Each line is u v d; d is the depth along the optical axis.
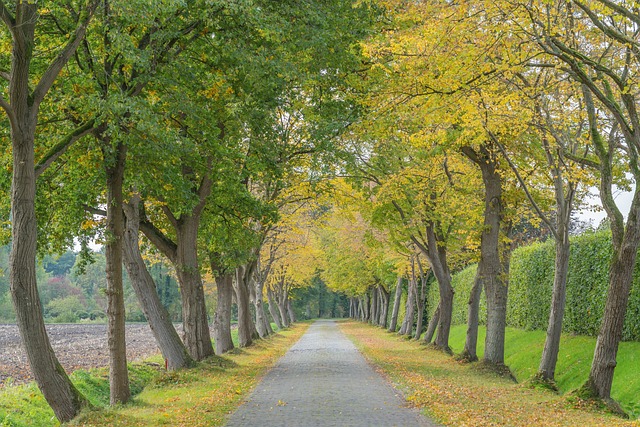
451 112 13.05
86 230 17.88
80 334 57.16
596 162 14.91
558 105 15.16
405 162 25.42
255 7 12.42
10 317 95.00
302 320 109.69
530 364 23.67
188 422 11.20
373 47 13.02
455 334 42.84
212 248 25.83
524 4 11.00
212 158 17.62
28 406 14.56
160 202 19.38
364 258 51.28
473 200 23.91
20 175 10.80
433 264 30.77
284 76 15.65
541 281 28.48
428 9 12.47
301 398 14.28
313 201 30.69
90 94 12.24
